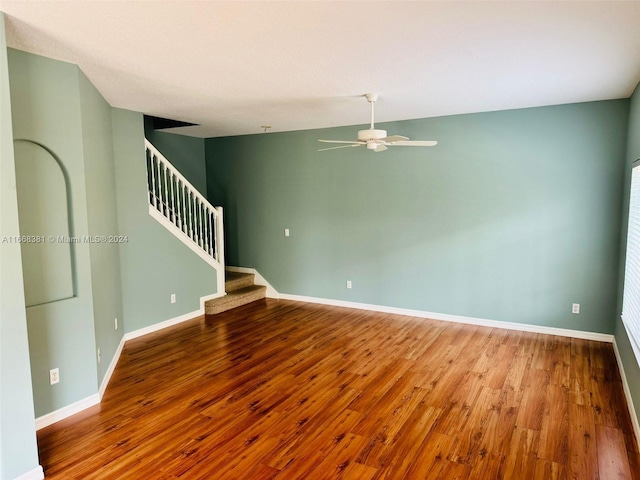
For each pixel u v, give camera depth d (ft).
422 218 17.43
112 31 7.71
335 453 8.43
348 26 7.53
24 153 8.91
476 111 15.60
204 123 17.89
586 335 14.89
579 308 14.92
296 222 20.61
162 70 10.15
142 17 7.09
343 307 19.72
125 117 14.82
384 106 14.47
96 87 11.72
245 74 10.52
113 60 9.37
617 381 11.56
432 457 8.27
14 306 7.30
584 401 10.46
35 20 7.21
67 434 9.16
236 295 19.93
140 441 8.89
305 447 8.64
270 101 13.56
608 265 14.33
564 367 12.52
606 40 8.22
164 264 16.67
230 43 8.36
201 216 19.42
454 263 16.98
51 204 9.47
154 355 13.85
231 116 16.22
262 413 10.04
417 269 17.80
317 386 11.45
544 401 10.48
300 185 20.24
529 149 15.14
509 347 14.23
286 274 21.26
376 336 15.53
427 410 10.09
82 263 10.12
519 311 15.93
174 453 8.47
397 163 17.69
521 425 9.39
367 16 7.10
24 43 8.30
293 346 14.58
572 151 14.49
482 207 16.19
